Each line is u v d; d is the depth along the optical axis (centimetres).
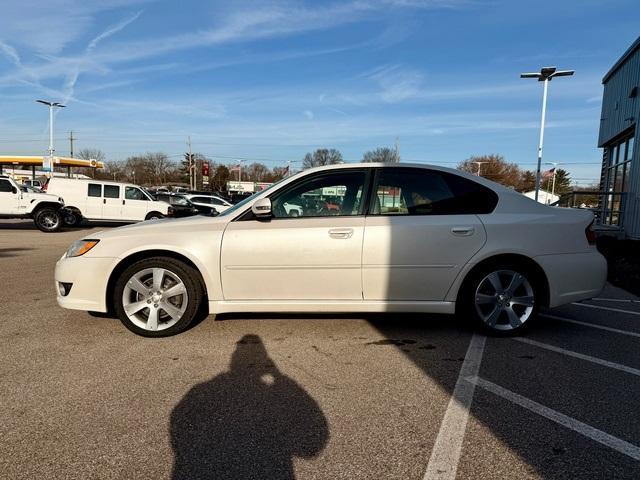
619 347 406
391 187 426
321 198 425
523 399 304
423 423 273
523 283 425
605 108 1602
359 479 221
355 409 290
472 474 225
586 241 432
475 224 417
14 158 3153
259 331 441
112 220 1873
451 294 419
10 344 402
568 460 237
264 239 408
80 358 371
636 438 258
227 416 281
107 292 421
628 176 1412
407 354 385
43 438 255
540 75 2505
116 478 221
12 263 877
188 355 379
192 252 408
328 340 418
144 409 288
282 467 231
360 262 410
